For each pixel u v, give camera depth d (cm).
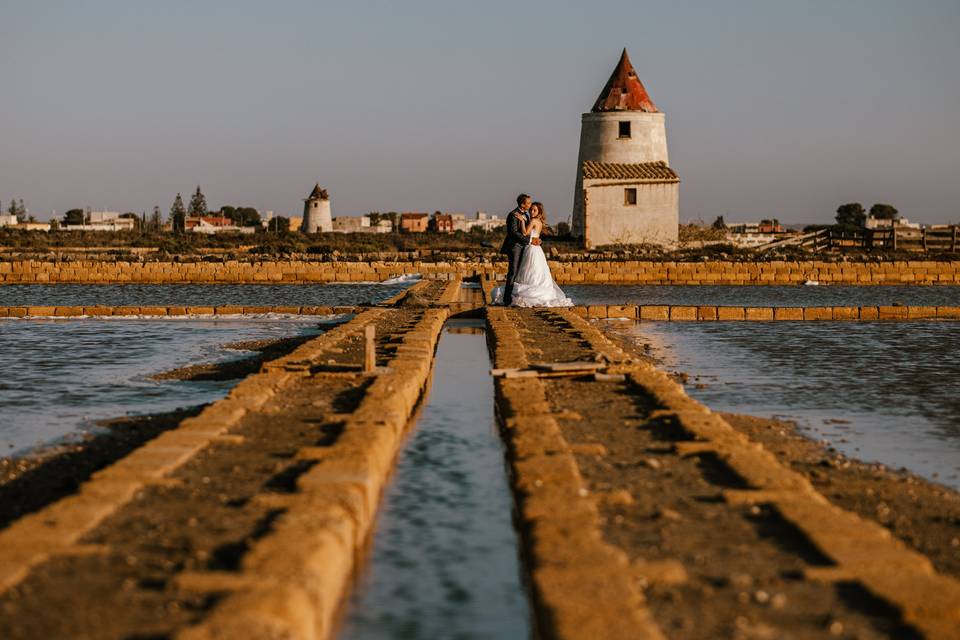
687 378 1888
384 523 928
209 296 4553
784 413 1521
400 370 1598
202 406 1537
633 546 743
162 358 2139
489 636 684
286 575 640
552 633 571
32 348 2311
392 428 1150
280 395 1398
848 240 7169
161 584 648
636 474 970
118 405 1548
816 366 2059
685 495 891
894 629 596
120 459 1059
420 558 834
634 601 606
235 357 2159
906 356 2223
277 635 549
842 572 673
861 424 1430
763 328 2884
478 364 2075
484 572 805
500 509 974
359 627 696
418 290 4066
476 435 1327
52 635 571
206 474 937
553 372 1616
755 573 686
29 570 671
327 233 9425
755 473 944
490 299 3550
